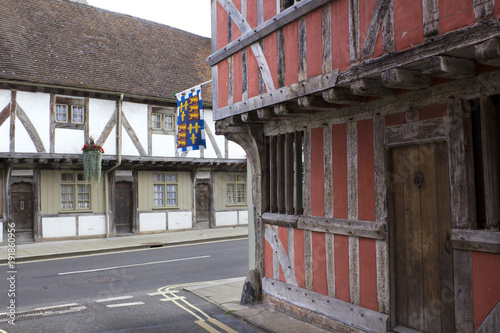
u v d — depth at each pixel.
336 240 4.67
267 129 5.89
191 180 16.69
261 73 4.98
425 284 3.75
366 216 4.29
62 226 14.12
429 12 3.08
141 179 15.84
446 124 3.49
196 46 19.36
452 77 3.24
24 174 13.50
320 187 4.92
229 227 16.91
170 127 16.17
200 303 6.23
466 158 3.34
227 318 5.43
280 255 5.62
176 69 17.41
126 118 15.12
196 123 10.95
